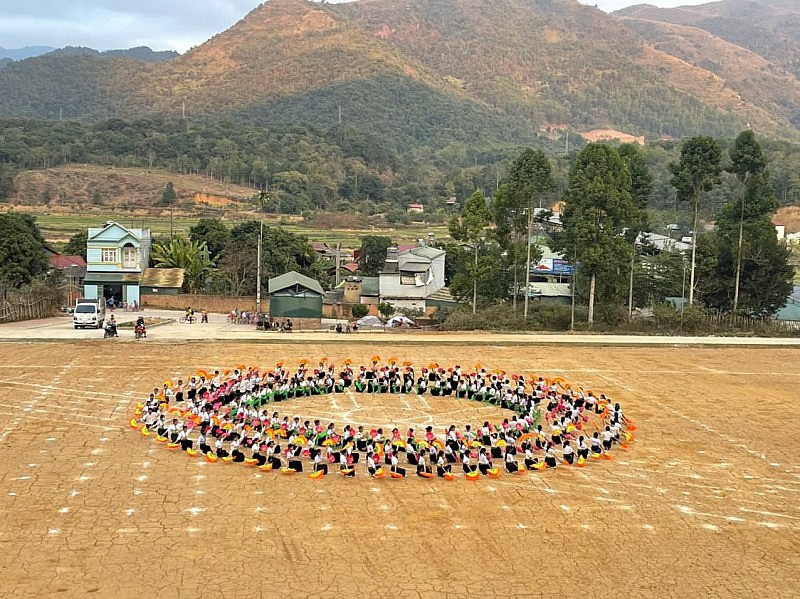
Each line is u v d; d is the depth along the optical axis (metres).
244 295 92.44
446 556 25.33
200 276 95.19
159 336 62.59
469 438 34.88
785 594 23.67
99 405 41.62
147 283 88.69
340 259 122.75
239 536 26.27
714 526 28.48
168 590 22.69
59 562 24.03
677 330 75.81
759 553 26.39
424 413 42.47
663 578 24.42
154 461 33.22
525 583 23.80
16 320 71.81
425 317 86.88
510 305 84.31
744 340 70.25
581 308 79.31
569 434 38.34
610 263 73.38
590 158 73.50
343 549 25.56
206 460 33.50
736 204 83.94
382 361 55.72
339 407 43.09
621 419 39.84
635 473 33.94
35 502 28.41
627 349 63.78
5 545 24.97
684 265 86.25
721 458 36.44
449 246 104.12
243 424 35.94
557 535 27.19
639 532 27.69
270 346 59.91
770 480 33.69
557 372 54.09
